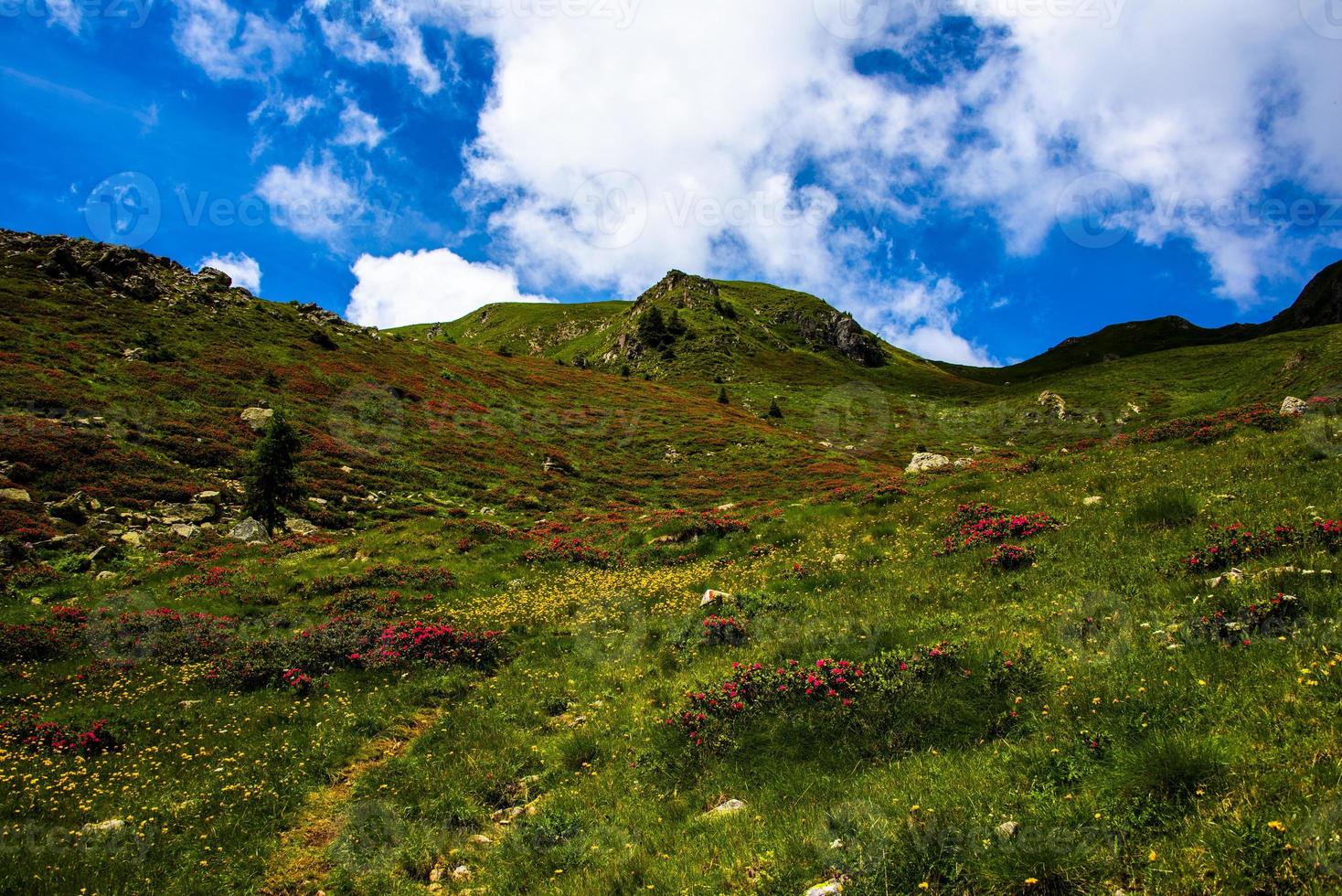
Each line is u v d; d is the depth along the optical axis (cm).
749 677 951
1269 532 1016
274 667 1423
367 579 2197
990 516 1758
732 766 805
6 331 4512
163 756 1035
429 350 8238
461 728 1113
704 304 18175
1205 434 2198
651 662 1284
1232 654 699
